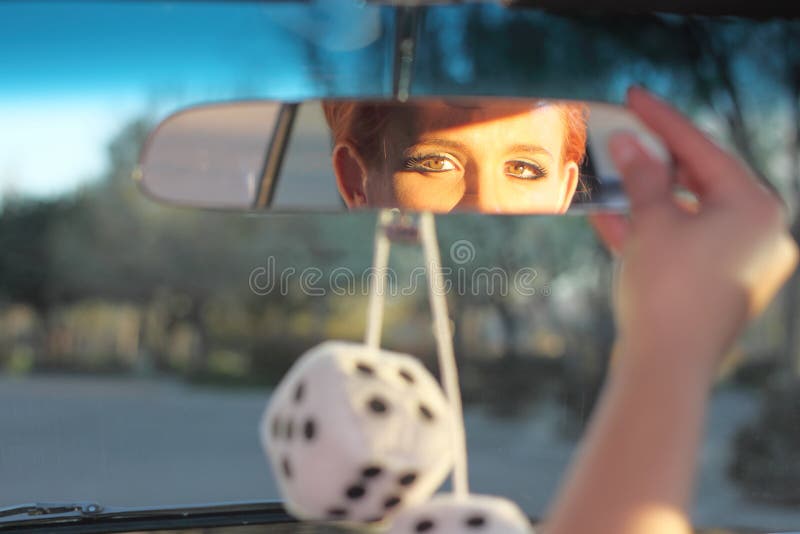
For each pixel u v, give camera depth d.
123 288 4.53
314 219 2.21
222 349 5.33
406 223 1.21
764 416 2.74
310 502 0.97
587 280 3.54
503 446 1.64
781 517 2.03
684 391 0.32
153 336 5.16
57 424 1.69
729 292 0.33
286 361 5.12
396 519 0.97
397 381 0.99
